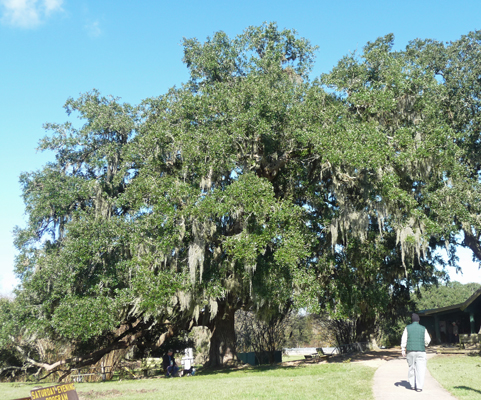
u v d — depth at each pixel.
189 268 18.31
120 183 23.45
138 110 24.47
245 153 20.08
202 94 22.19
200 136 19.58
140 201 19.53
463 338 23.19
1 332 20.62
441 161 19.75
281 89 21.33
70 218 22.41
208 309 22.39
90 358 21.81
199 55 24.39
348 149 18.03
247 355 29.23
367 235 20.89
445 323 33.16
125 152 22.44
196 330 34.59
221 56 23.88
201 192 18.95
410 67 20.95
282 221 18.38
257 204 17.27
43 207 21.58
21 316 20.11
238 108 20.23
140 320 23.33
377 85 21.34
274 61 22.78
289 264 17.39
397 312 30.06
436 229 18.64
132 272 20.06
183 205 18.23
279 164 21.17
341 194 19.94
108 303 18.62
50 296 20.06
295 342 49.59
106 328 19.38
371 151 17.83
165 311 19.77
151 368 27.58
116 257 20.86
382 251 21.41
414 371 9.25
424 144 18.88
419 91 20.97
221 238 18.92
